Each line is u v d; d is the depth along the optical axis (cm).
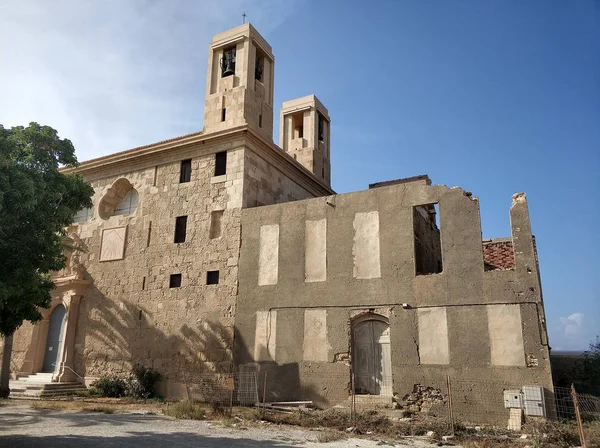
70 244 2627
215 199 2286
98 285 2500
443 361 1639
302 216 2055
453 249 1722
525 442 1240
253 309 2042
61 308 2589
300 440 1240
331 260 1938
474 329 1617
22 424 1381
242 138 2284
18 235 1198
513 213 1658
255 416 1593
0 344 2625
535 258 1669
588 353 2002
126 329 2345
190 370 2112
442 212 1775
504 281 1612
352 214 1948
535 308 1546
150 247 2402
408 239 1811
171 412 1661
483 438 1277
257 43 2542
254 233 2139
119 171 2638
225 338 2067
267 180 2417
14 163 1216
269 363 1942
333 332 1852
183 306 2219
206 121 2433
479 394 1559
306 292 1950
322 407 1794
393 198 1883
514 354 1541
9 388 2136
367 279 1845
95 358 2391
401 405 1653
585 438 1141
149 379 2156
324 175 3120
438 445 1227
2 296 1072
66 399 2072
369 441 1252
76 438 1164
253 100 2423
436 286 1716
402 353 1709
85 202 1498
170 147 2450
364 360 1803
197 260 2247
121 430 1310
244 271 2112
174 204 2398
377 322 1816
